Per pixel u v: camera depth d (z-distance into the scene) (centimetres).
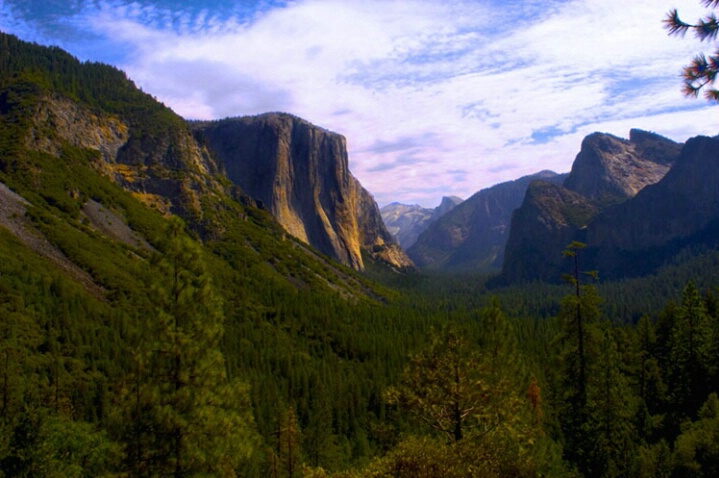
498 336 3225
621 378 3300
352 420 7838
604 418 3152
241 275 14762
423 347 2395
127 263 11381
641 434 4150
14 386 3172
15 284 7838
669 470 2978
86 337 7419
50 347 6725
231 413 2239
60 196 13100
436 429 2347
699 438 2980
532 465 2050
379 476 1950
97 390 6062
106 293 9612
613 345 3528
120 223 14112
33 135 15238
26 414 2111
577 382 3244
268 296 13462
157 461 2030
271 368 9406
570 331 3275
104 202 14625
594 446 3122
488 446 2027
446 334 2328
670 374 5166
